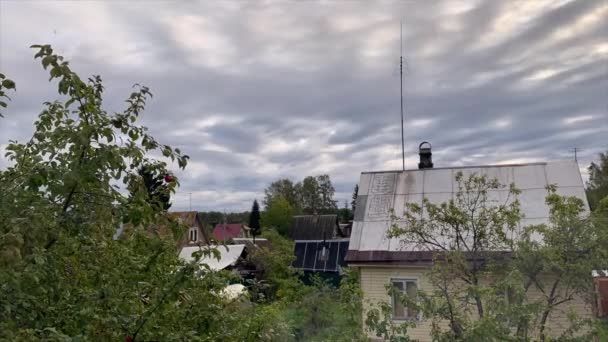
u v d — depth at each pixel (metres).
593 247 5.69
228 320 3.48
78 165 3.01
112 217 3.38
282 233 52.56
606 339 4.79
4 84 3.19
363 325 4.85
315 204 64.81
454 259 6.07
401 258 9.62
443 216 6.95
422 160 13.47
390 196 11.44
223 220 52.56
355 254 10.15
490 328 4.20
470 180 7.75
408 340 4.50
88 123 3.18
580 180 10.36
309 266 25.56
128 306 3.11
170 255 3.70
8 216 2.87
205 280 3.33
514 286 4.75
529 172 10.89
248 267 19.03
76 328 2.88
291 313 6.91
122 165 3.23
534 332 4.84
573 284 5.72
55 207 3.13
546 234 6.00
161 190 3.59
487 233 6.64
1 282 2.48
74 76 3.12
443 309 4.62
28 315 2.77
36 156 3.04
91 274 3.37
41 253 2.71
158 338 3.02
